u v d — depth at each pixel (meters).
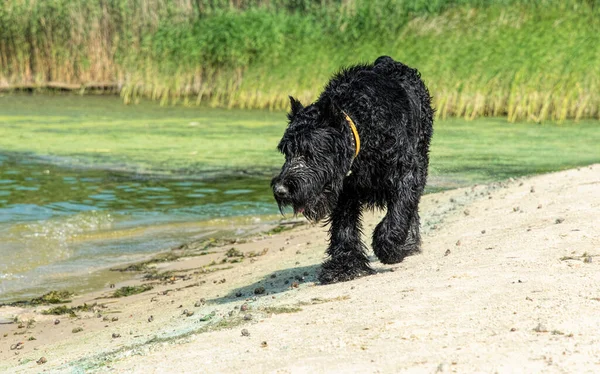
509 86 22.77
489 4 25.27
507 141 18.23
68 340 6.93
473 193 11.73
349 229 7.29
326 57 25.66
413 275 6.59
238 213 12.73
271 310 5.95
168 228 11.88
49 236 11.34
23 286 9.19
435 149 17.14
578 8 24.73
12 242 10.98
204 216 12.57
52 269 9.87
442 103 22.58
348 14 26.72
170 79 28.19
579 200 9.31
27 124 21.67
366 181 7.04
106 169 15.94
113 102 27.23
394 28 25.42
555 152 16.70
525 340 4.45
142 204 13.25
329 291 6.57
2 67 29.70
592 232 7.36
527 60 22.80
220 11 28.97
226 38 27.22
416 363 4.23
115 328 7.10
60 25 29.72
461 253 7.34
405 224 7.14
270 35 27.05
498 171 14.59
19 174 15.37
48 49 29.86
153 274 9.55
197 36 27.91
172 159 16.98
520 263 6.42
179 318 6.91
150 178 15.18
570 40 23.16
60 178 15.08
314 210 6.55
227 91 28.00
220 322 5.80
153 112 24.72
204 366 4.68
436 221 9.82
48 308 8.31
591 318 4.75
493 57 23.20
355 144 6.66
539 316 4.88
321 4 28.66
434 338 4.64
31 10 29.48
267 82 26.03
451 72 23.08
